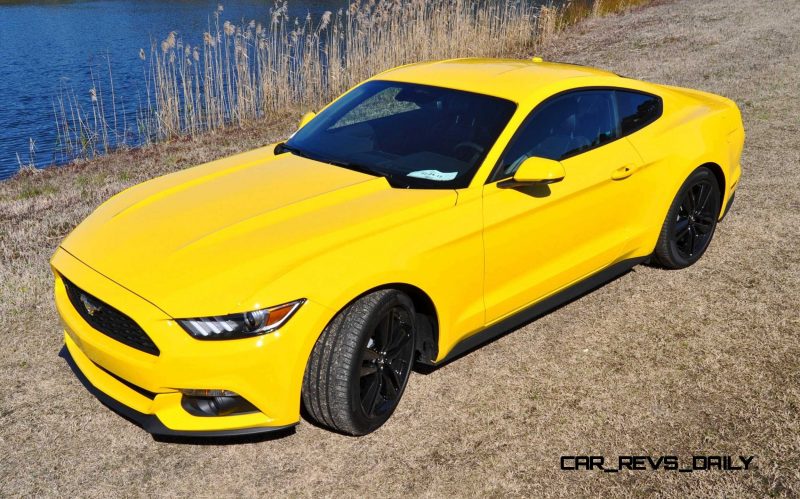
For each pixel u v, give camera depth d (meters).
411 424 3.39
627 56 13.87
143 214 3.48
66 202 7.22
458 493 2.95
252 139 10.00
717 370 3.79
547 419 3.42
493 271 3.63
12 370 3.90
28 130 12.34
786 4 18.91
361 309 3.04
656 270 5.01
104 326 3.04
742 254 5.15
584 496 2.93
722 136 4.95
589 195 4.02
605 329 4.23
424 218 3.33
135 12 27.47
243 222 3.23
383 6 14.54
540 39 17.39
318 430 3.36
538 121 3.86
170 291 2.86
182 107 13.35
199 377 2.81
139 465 3.14
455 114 3.91
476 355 3.98
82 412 3.52
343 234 3.12
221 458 3.18
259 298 2.81
